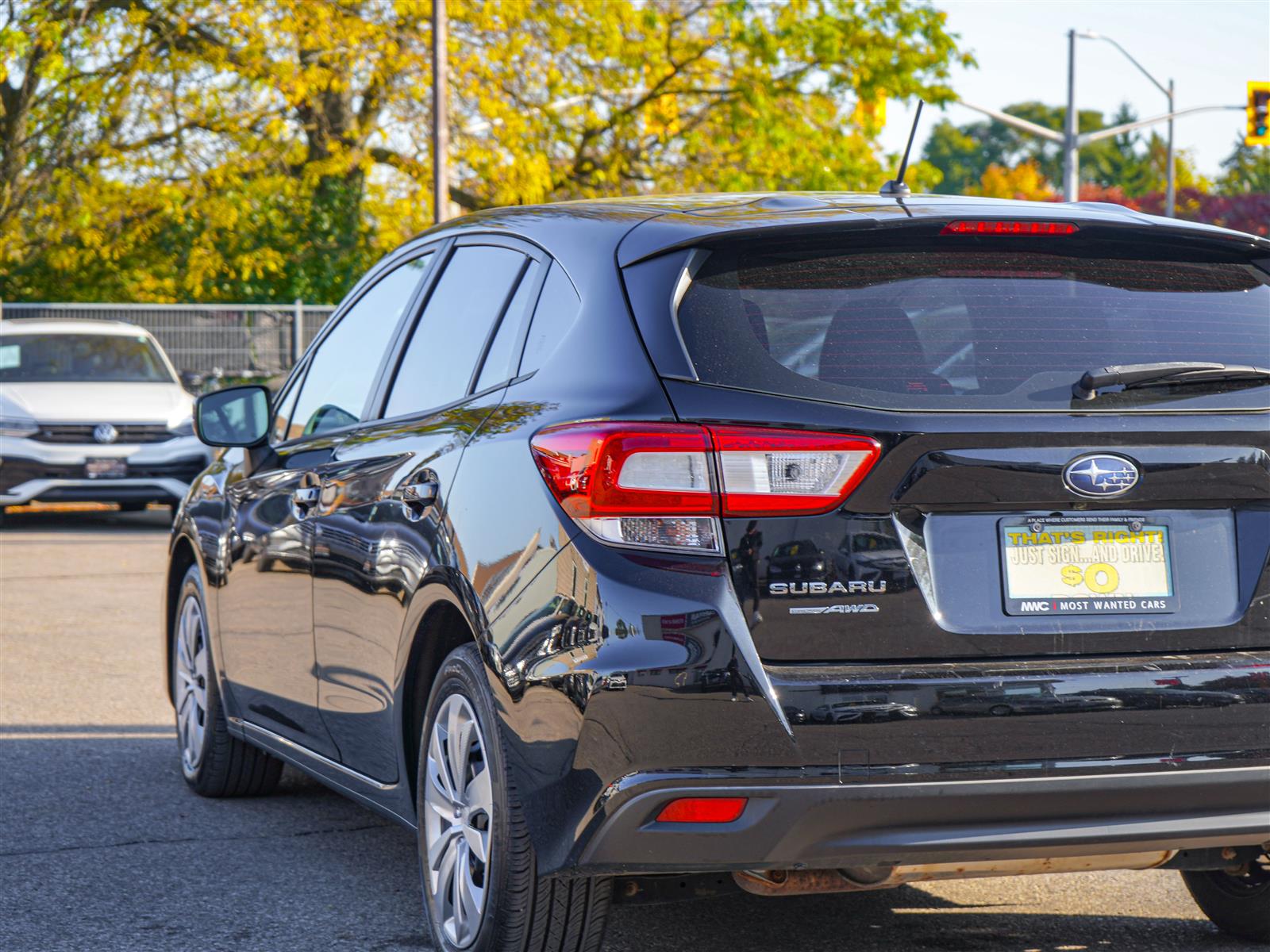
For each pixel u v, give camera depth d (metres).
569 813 3.28
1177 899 4.71
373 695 4.33
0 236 27.03
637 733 3.17
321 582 4.66
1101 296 3.62
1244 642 3.46
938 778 3.22
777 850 3.20
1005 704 3.25
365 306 5.13
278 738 5.23
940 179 31.83
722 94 29.75
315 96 27.34
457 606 3.72
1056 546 3.36
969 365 3.40
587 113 28.69
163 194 26.97
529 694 3.37
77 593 11.62
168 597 6.32
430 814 3.99
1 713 7.40
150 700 7.72
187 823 5.54
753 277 3.47
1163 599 3.41
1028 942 4.27
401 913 4.52
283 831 5.44
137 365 17.31
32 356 16.98
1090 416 3.39
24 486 15.66
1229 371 3.49
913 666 3.24
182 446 16.17
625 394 3.36
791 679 3.18
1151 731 3.34
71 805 5.78
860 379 3.33
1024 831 3.30
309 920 4.45
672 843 3.20
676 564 3.21
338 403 5.01
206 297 29.80
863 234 3.54
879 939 4.29
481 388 4.03
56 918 4.46
